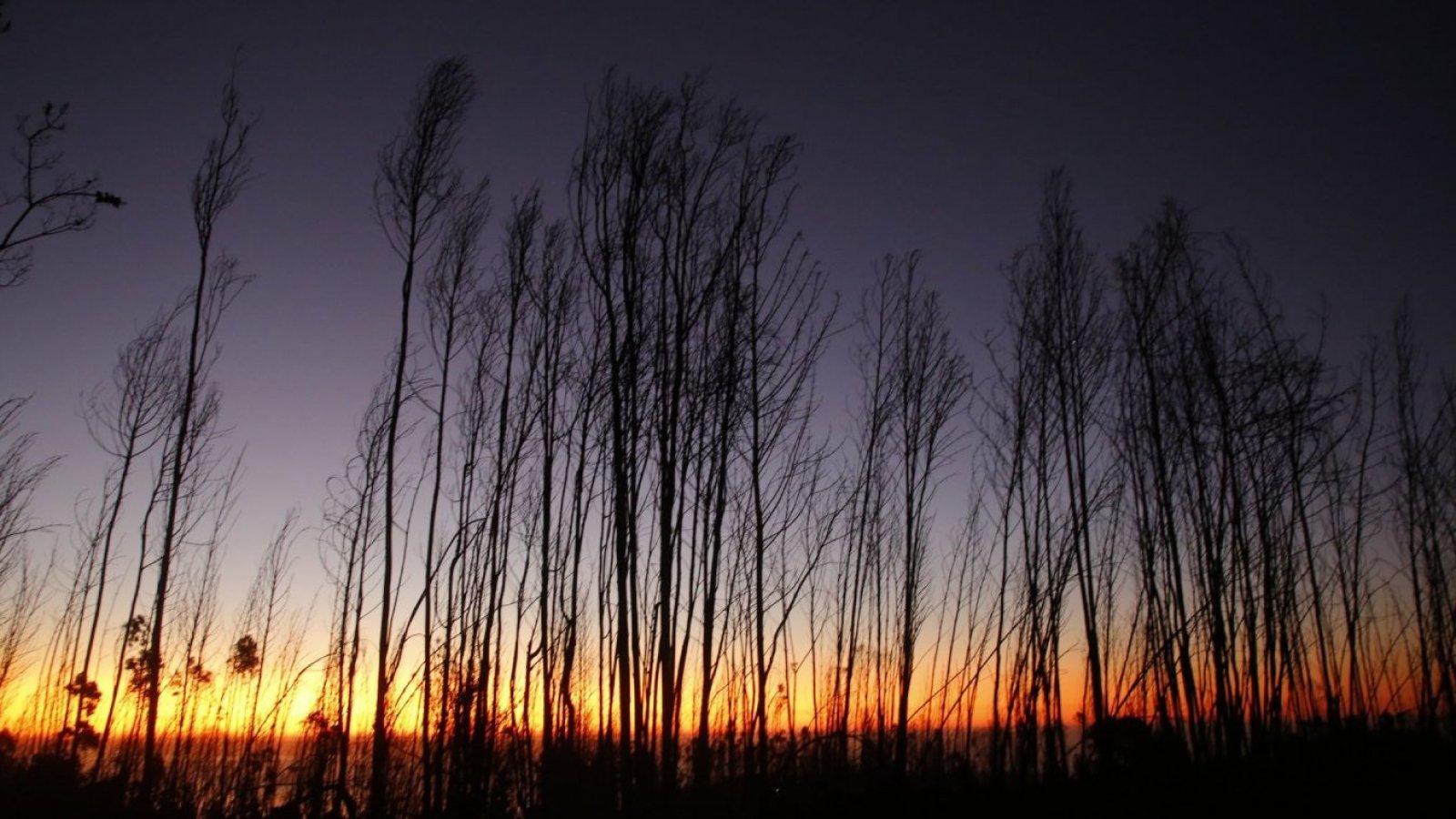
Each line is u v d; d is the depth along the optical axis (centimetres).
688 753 1379
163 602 1620
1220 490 1438
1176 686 1369
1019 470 1564
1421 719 1404
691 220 1432
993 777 1363
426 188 1628
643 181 1442
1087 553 1535
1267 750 1328
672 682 1227
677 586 1295
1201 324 1538
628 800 1218
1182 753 1310
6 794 1366
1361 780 1255
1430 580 1485
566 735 1338
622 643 1261
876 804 1309
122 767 1480
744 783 1318
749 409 1417
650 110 1470
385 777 1315
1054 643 1366
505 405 1553
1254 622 1387
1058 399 1587
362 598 1675
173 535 1678
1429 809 1150
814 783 1382
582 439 1454
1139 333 1571
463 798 1277
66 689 1827
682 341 1382
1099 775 1310
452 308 1631
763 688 1330
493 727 1330
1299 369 1468
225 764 1595
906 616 1584
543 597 1423
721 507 1328
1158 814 1215
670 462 1320
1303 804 1199
